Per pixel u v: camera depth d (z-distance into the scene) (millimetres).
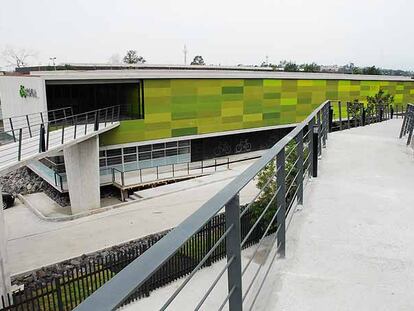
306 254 3111
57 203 19297
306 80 31328
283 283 2680
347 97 34781
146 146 23047
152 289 8555
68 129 18141
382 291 2586
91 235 14289
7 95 23500
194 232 1166
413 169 6074
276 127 29875
